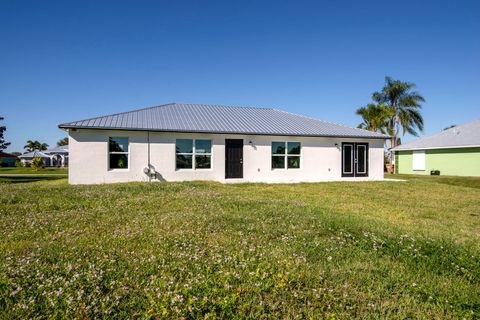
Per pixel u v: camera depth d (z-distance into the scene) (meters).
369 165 20.11
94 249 4.61
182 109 20.48
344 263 4.25
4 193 10.08
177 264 3.97
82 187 12.05
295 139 18.42
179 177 16.14
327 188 14.52
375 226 6.45
